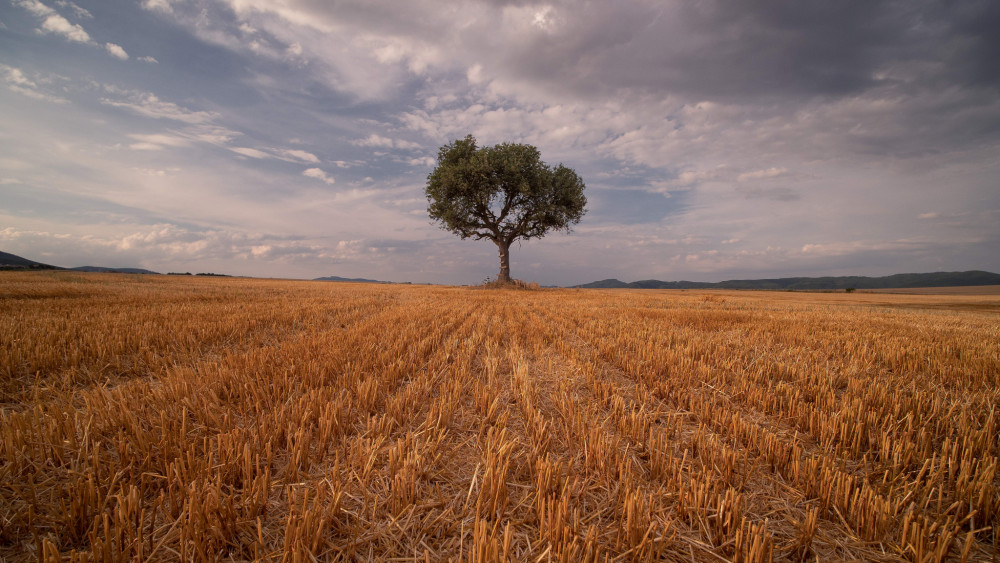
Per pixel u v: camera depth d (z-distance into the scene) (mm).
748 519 1983
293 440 2637
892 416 3195
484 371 4824
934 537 1881
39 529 1805
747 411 3650
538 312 12672
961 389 4430
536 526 1877
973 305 24969
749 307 17438
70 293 13555
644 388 4094
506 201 35188
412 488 2043
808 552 1806
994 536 1908
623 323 9320
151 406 3086
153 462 2289
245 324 7547
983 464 2512
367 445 2455
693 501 2018
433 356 5465
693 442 2832
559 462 2225
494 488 2018
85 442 2332
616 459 2410
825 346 6840
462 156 34469
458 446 2637
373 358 4977
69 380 3992
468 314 11484
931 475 2295
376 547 1771
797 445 2742
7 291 12898
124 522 1729
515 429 3092
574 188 34531
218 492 1876
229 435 2391
